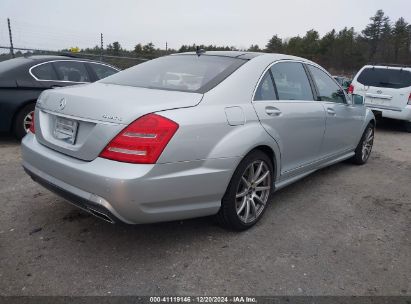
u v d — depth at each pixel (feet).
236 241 10.75
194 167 9.31
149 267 9.32
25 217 11.55
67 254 9.71
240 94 10.78
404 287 9.12
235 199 10.62
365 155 19.89
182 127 8.96
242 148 10.19
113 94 9.69
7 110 19.20
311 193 15.02
